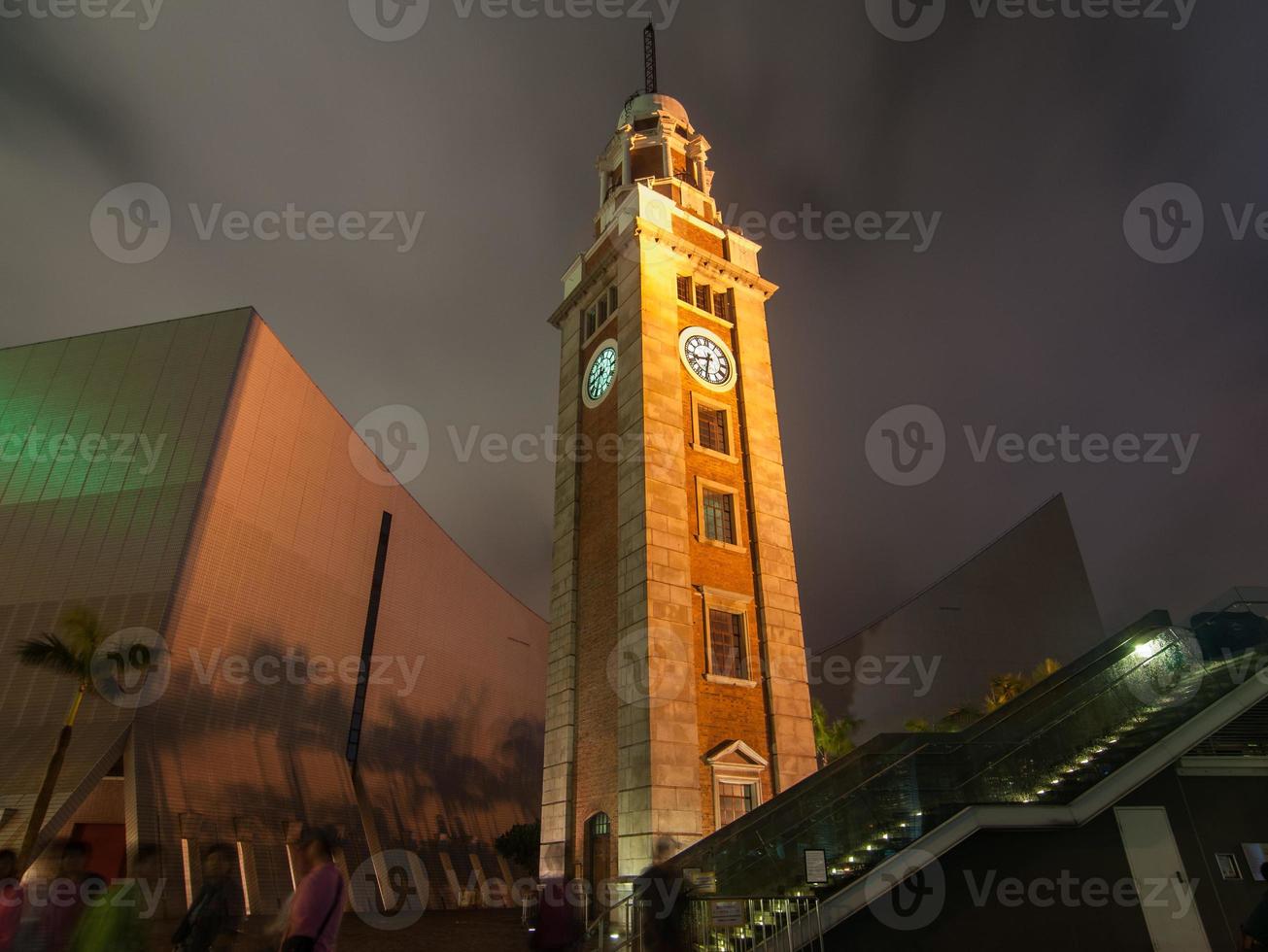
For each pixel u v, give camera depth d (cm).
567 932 1739
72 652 2789
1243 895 1092
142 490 4119
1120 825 1108
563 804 2166
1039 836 1078
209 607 3953
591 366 2880
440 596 6406
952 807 1085
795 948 971
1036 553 7338
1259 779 1182
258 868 3378
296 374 4953
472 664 6644
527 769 7000
